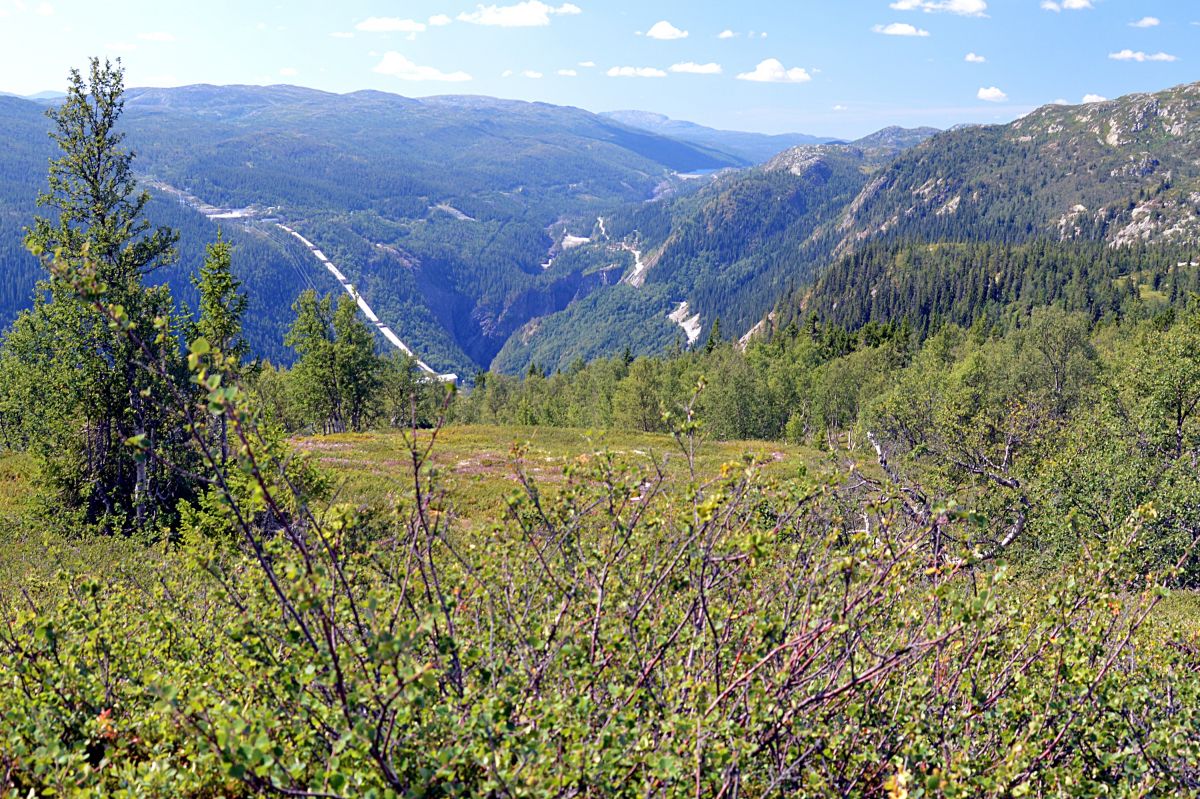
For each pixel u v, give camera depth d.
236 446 2.95
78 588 4.65
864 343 108.06
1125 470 19.69
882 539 3.87
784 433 72.94
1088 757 4.12
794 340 125.06
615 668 3.81
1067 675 4.09
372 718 3.00
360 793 2.74
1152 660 5.50
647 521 4.10
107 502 21.06
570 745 2.94
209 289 20.33
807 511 4.34
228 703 3.16
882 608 3.83
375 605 3.16
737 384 70.31
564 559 4.36
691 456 4.19
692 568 3.82
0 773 3.39
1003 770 3.41
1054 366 55.91
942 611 3.80
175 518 20.58
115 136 21.98
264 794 2.77
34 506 20.98
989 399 41.09
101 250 20.77
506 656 3.76
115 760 3.64
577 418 84.44
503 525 4.40
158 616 4.34
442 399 3.34
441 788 2.85
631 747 3.13
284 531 3.06
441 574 4.20
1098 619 4.07
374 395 54.56
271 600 3.63
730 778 3.20
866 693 3.88
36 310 21.95
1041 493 19.58
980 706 3.98
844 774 3.67
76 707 3.90
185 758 3.65
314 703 3.07
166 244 22.48
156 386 17.95
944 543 4.04
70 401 20.53
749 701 3.38
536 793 2.67
